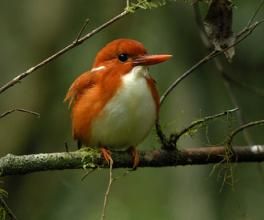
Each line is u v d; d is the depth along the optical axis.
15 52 13.05
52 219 12.24
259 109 11.59
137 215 12.15
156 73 12.59
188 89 12.19
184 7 12.62
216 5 7.23
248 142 8.42
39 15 13.12
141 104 7.53
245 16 11.23
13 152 12.70
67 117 13.09
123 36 13.11
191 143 10.96
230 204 11.32
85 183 12.48
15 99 12.83
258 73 11.66
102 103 7.58
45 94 12.89
